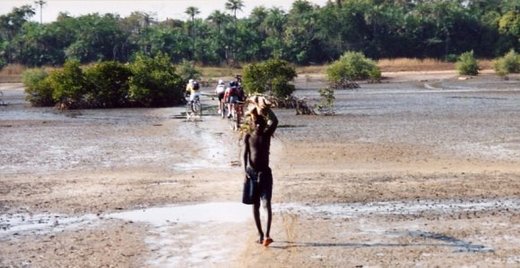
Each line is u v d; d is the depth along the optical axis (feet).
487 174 76.89
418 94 237.66
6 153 100.12
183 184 73.10
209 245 49.65
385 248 48.03
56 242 51.16
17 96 271.28
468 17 577.43
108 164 88.07
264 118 49.24
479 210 59.57
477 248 47.98
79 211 61.46
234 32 563.48
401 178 74.84
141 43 561.43
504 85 287.89
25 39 552.41
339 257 46.01
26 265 45.60
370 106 182.91
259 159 48.93
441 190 68.18
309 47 552.82
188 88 157.28
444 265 44.14
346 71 314.35
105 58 554.87
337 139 108.88
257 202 49.37
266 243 48.65
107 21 575.38
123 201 65.16
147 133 122.83
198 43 549.54
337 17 559.79
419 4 645.51
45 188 72.54
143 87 196.13
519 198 64.28
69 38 561.84
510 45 558.97
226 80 369.50
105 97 197.57
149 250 48.73
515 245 48.70
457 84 304.91
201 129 127.24
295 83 344.08
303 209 60.39
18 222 57.77
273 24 585.22
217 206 62.28
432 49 570.05
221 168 82.84
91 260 46.44
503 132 116.16
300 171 79.92
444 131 119.14
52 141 114.11
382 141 105.70
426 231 52.65
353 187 69.87
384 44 566.36
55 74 198.80
